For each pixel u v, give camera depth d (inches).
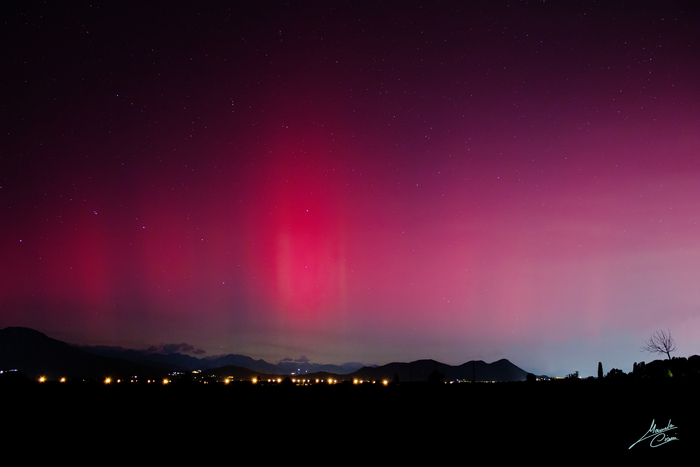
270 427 867.4
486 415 986.1
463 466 642.2
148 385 1529.3
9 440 730.8
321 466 636.7
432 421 935.0
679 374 1501.0
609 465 652.7
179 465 631.8
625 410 944.9
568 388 1327.5
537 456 687.1
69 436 763.4
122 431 807.7
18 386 1150.3
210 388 1462.8
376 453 698.2
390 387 1599.4
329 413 1024.2
